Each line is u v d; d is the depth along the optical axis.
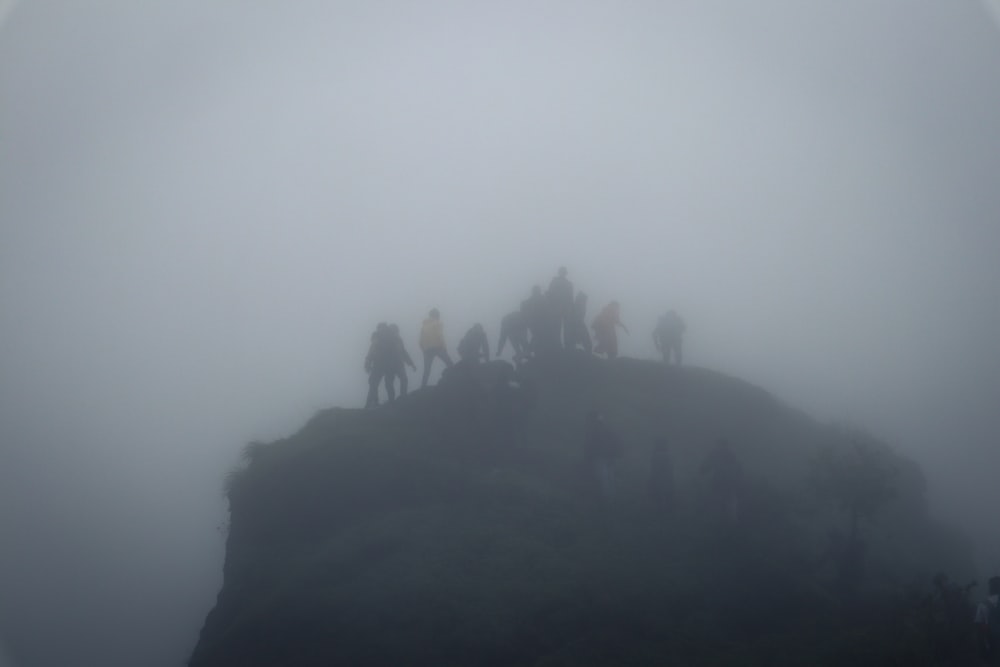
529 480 26.97
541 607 21.36
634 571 23.11
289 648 21.97
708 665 19.70
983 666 18.34
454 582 22.53
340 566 24.09
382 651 20.62
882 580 26.02
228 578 27.30
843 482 25.20
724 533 24.91
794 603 22.62
